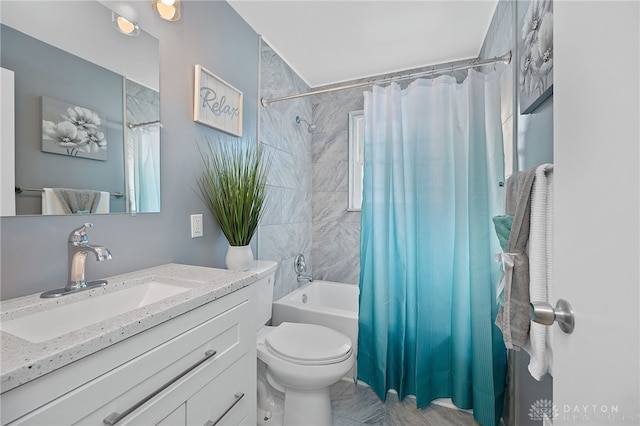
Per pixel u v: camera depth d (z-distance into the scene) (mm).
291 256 2422
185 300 786
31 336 737
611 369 394
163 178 1262
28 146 831
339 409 1636
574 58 506
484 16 1763
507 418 1494
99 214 1015
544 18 976
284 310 2068
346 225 2676
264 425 1469
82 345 544
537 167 878
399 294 1749
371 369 1800
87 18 979
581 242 476
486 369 1479
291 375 1314
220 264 1610
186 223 1385
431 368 1663
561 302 529
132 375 647
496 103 1541
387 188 1788
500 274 1020
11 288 806
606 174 415
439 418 1563
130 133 1114
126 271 1111
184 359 787
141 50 1155
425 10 1708
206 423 865
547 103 1031
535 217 856
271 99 2027
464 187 1588
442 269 1658
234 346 994
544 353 813
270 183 2113
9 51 793
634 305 356
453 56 2223
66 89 918
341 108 2680
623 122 380
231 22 1686
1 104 781
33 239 851
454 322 1602
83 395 555
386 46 2088
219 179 1462
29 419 480
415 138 1707
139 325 651
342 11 1724
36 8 851
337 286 2604
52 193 884
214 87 1530
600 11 433
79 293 863
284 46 2100
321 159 2764
